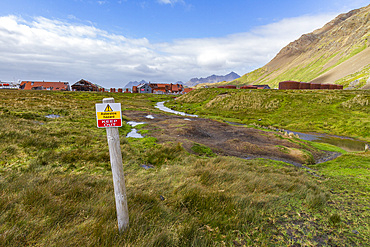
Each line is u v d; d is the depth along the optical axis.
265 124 33.41
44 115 20.91
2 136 10.27
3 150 8.59
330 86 84.25
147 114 36.66
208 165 9.95
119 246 3.01
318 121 33.31
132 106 49.81
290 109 41.12
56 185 5.30
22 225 3.23
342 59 199.88
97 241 3.07
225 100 53.59
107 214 4.02
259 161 13.44
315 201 5.97
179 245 3.35
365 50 168.12
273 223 4.59
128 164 9.62
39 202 4.15
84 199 4.86
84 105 38.25
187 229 3.74
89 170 8.05
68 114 24.22
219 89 71.12
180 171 8.62
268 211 5.18
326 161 16.23
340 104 38.81
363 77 102.06
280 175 9.64
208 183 7.03
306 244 3.89
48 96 48.88
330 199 6.64
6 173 6.39
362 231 4.48
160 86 128.62
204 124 28.16
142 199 5.04
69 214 3.96
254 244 3.72
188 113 48.28
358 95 40.44
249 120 36.31
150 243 3.13
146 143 15.11
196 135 20.86
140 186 6.25
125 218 3.43
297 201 6.18
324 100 42.00
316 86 84.25
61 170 7.61
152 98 84.38
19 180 5.51
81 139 12.53
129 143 14.27
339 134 27.70
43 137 11.65
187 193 5.50
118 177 3.27
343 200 6.62
